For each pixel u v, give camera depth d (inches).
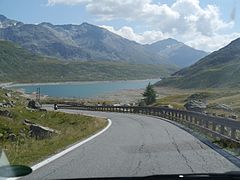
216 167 480.7
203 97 4141.2
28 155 568.1
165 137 876.6
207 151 636.7
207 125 940.0
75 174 430.6
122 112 2586.1
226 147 691.4
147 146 707.4
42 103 3641.7
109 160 539.2
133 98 5723.4
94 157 567.8
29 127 1249.4
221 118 772.6
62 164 503.5
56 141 763.4
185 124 1269.7
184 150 650.2
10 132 1182.9
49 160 535.2
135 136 908.6
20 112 1697.8
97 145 725.3
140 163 512.4
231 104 2800.2
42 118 1771.7
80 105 3139.8
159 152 624.7
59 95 7204.7
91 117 1782.7
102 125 1323.8
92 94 7327.8
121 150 650.8
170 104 2775.6
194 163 511.8
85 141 799.7
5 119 1307.8
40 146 671.8
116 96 6245.1
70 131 1074.7
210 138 849.5
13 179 399.2
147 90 3786.9
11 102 2050.9
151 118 1784.0
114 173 438.3
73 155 588.4
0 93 2407.7
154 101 3769.7
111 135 940.0
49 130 1179.3
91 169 465.7
